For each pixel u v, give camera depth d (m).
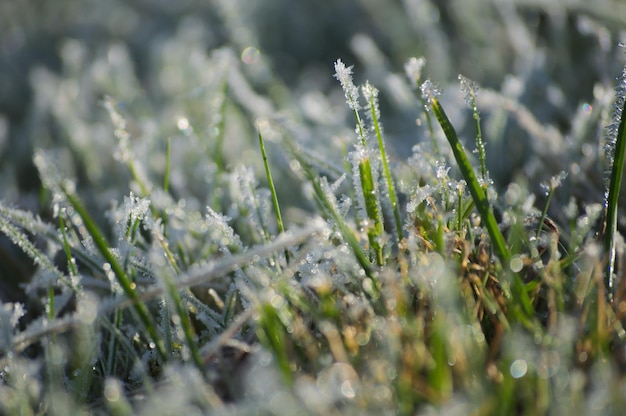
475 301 0.37
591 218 0.38
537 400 0.34
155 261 0.36
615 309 0.36
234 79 0.55
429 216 0.39
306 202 0.48
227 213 0.46
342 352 0.35
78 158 0.57
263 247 0.36
